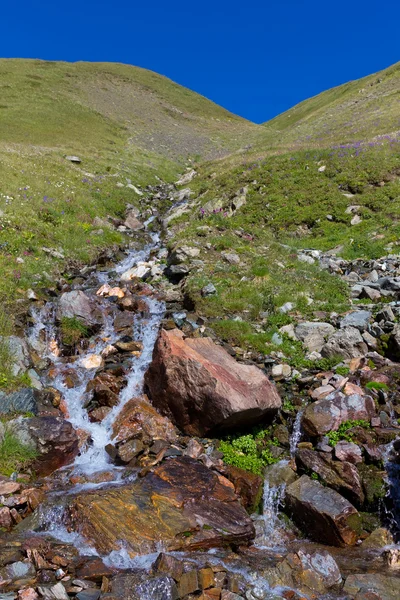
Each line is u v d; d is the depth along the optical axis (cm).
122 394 1090
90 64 9469
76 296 1391
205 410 945
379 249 2047
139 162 4591
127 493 768
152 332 1330
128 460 902
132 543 674
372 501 805
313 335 1288
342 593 628
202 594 593
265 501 837
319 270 1762
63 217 2303
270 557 708
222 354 1068
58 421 952
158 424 982
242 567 664
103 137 5381
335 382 1043
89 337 1334
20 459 861
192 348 1057
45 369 1171
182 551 682
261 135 7188
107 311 1447
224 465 888
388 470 832
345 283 1655
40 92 6644
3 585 577
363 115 5659
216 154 5800
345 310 1441
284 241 2341
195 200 3178
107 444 958
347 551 739
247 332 1316
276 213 2672
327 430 909
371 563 702
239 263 1775
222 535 714
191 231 2200
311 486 827
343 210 2577
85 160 3959
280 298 1488
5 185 2391
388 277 1666
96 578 606
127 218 2738
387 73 8181
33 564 628
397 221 2334
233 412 902
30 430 909
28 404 984
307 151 3572
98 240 2206
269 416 981
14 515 734
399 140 3459
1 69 7506
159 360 1037
